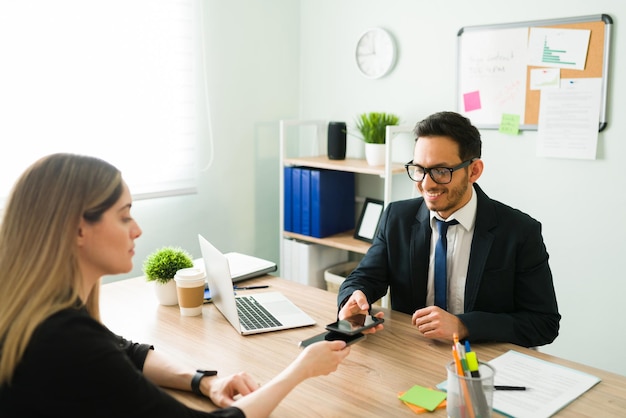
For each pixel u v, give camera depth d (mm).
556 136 2555
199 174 3113
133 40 2729
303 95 3531
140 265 2945
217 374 1324
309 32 3432
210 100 3105
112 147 2721
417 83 2982
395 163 2971
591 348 2598
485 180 2812
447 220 1730
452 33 2818
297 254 3182
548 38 2525
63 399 927
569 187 2559
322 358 1253
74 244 1007
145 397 989
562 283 2641
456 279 1761
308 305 1816
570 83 2492
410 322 1670
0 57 2355
